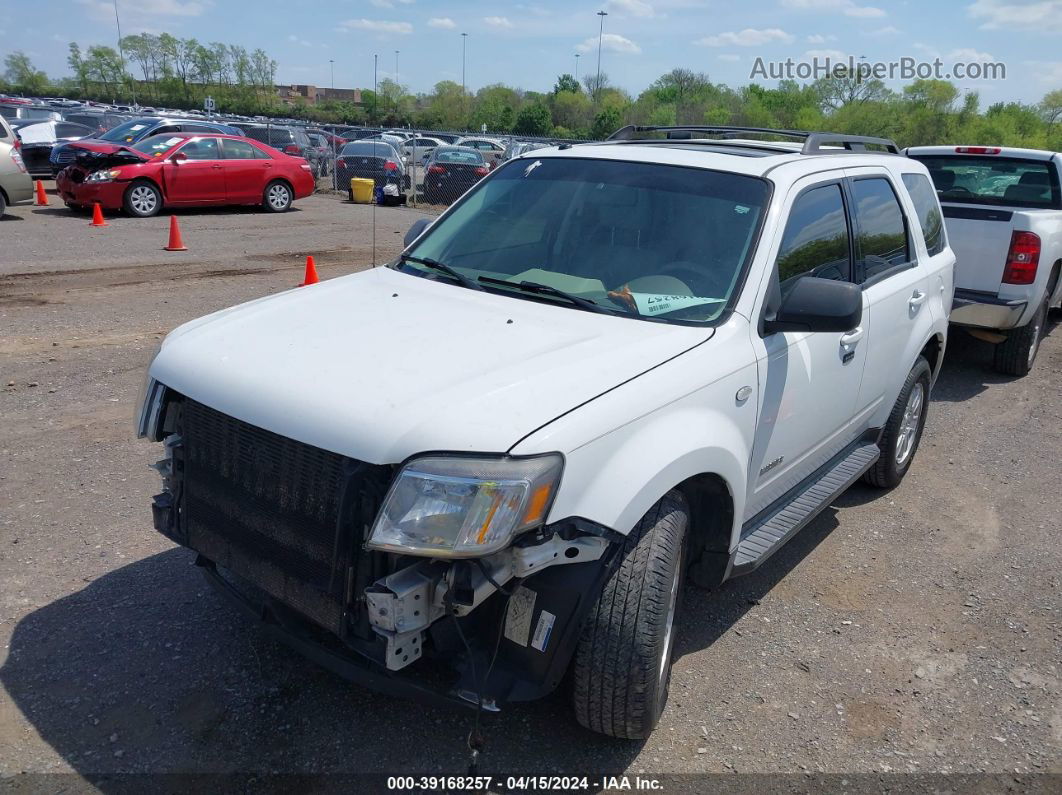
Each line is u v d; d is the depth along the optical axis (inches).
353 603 103.0
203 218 685.3
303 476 105.0
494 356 114.7
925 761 123.1
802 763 121.3
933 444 257.3
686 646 147.9
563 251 146.6
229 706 124.6
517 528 96.0
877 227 183.9
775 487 154.5
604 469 105.4
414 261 157.2
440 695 103.9
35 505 181.0
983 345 381.4
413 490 96.0
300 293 143.3
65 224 607.5
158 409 123.8
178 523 125.3
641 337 123.6
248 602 120.5
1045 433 270.1
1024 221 299.3
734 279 135.9
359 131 1286.9
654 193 150.1
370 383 107.0
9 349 289.0
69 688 126.1
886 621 159.8
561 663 106.5
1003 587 174.6
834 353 158.6
